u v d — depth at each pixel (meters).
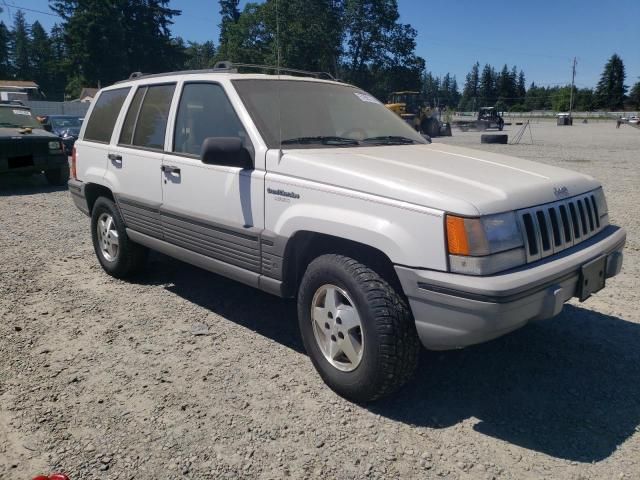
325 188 3.26
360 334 3.15
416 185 2.98
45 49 84.12
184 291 5.16
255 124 3.78
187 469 2.69
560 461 2.77
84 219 8.44
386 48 64.12
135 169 4.78
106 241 5.45
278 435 2.96
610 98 113.44
